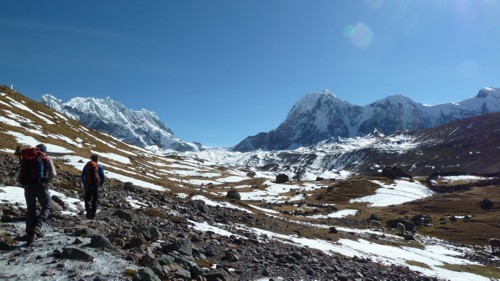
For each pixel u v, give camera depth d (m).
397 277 26.00
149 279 10.29
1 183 22.12
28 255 11.18
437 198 132.75
